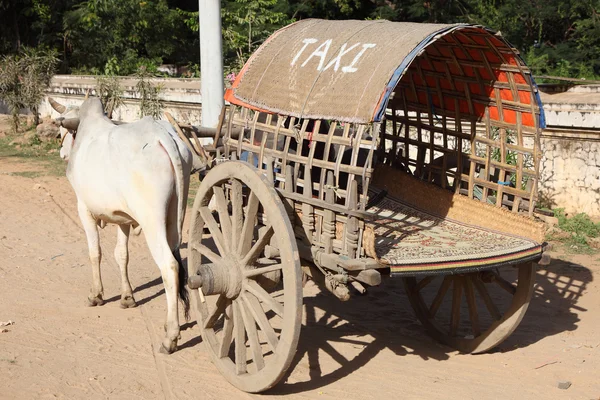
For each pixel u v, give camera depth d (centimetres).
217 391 492
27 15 2609
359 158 563
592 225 934
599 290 726
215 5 913
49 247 874
